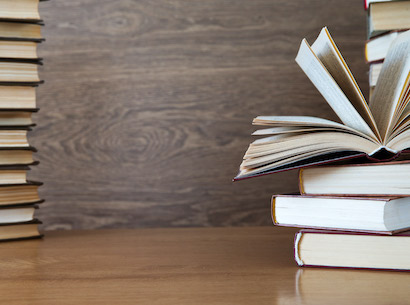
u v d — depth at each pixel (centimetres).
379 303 71
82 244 107
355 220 83
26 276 85
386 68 90
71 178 126
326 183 86
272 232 117
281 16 126
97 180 126
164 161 126
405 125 82
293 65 126
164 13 127
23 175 107
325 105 126
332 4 126
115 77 126
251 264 90
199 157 126
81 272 87
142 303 73
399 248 82
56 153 126
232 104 126
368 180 83
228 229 121
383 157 85
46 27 126
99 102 126
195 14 127
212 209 126
